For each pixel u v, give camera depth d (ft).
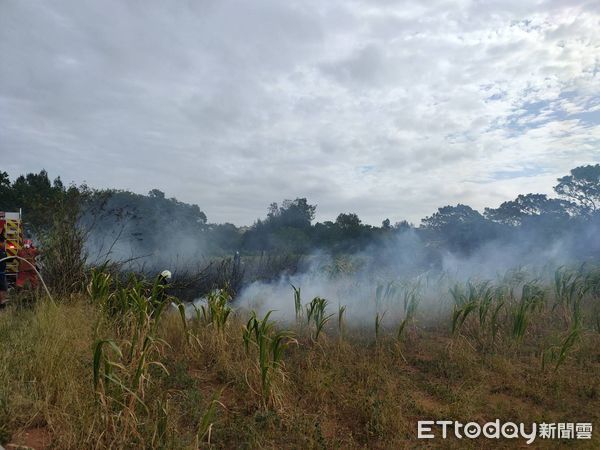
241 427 14.79
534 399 18.60
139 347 17.07
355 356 22.56
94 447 12.89
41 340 18.95
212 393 17.89
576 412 17.43
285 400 17.01
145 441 13.30
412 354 23.99
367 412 16.12
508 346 24.61
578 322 22.81
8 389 15.07
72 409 14.25
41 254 30.53
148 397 15.90
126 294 22.80
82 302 25.36
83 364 16.85
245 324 25.18
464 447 14.39
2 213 34.91
